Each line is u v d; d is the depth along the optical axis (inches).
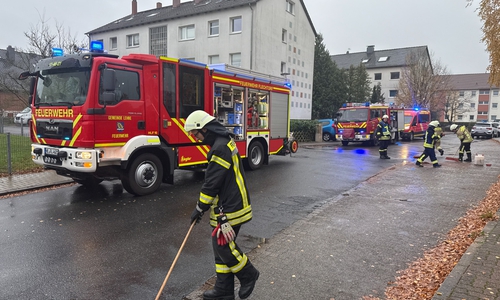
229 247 125.6
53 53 300.5
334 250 179.9
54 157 274.2
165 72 306.3
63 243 188.2
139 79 287.3
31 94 300.8
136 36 1192.2
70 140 264.4
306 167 464.4
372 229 213.0
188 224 222.7
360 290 138.9
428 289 137.9
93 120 257.9
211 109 357.7
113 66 267.7
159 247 184.7
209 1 1093.8
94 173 275.3
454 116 2186.3
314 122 961.5
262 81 435.8
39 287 141.6
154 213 245.0
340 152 674.8
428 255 173.6
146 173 293.4
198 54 1043.9
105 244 187.6
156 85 299.6
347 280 147.3
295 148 514.6
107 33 1251.8
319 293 136.4
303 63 1146.7
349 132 815.7
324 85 1369.3
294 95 1101.7
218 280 130.3
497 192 308.0
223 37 989.8
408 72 1582.2
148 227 215.9
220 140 126.0
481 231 196.5
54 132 275.3
